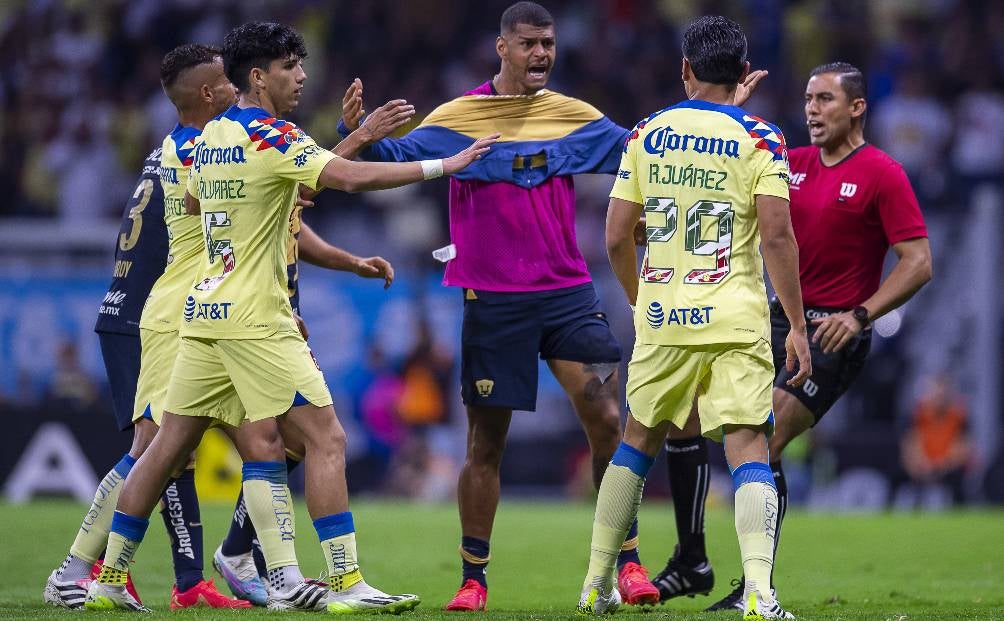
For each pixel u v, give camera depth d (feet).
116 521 64.80
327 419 63.98
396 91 231.50
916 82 219.82
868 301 73.41
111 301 74.18
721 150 60.75
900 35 229.66
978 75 226.38
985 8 231.91
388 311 174.29
